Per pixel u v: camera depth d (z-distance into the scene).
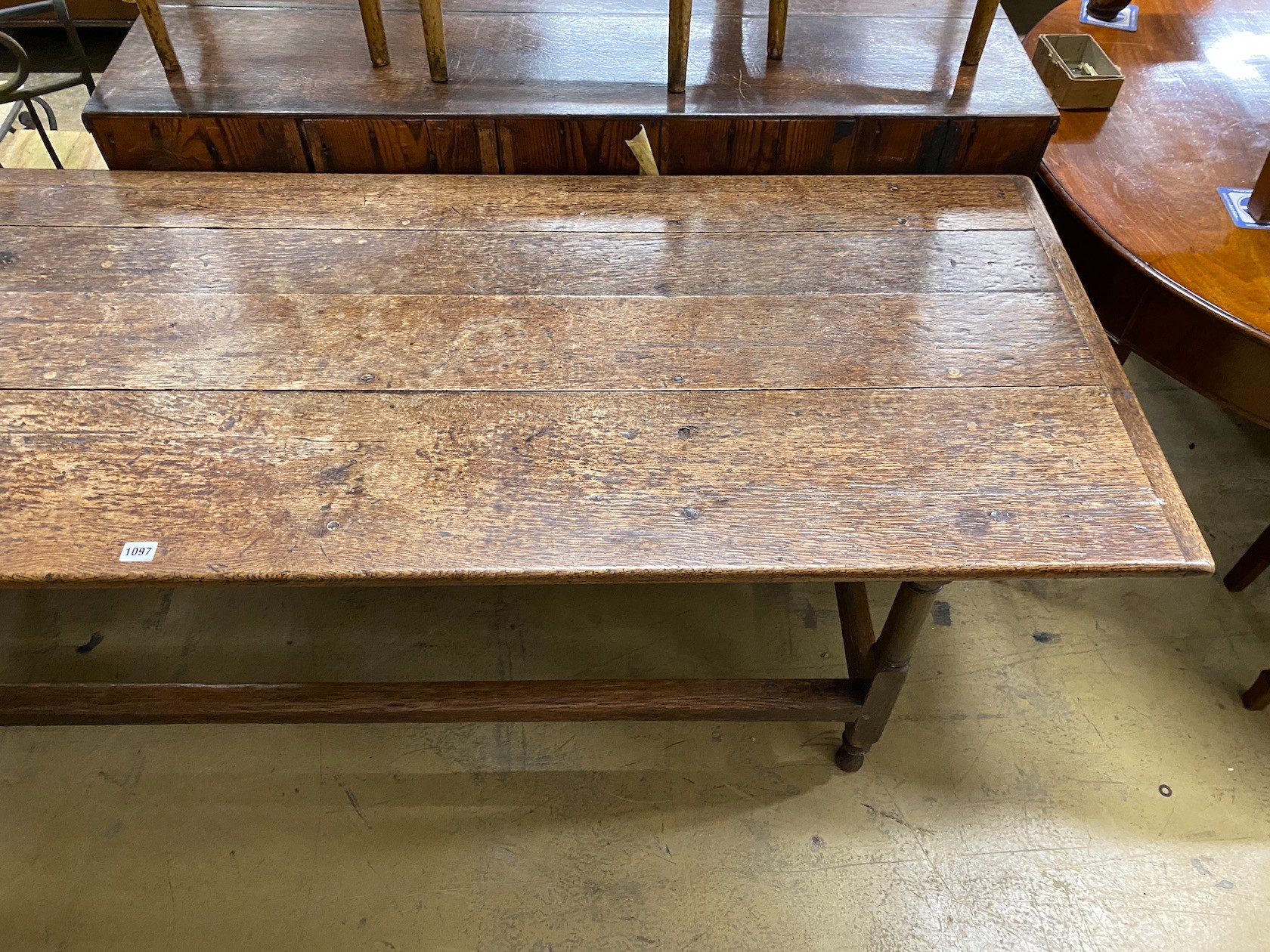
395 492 1.08
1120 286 1.56
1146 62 1.97
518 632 1.87
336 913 1.50
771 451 1.13
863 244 1.42
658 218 1.46
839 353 1.25
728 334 1.28
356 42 1.67
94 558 1.00
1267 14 2.13
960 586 1.94
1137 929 1.48
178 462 1.10
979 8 1.56
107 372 1.20
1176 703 1.76
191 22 1.70
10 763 1.65
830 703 1.48
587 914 1.50
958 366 1.24
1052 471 1.12
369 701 1.46
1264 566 1.83
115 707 1.44
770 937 1.48
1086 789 1.64
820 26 1.75
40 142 2.28
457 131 1.53
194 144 1.54
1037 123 1.57
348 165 1.60
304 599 1.90
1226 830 1.59
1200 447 2.19
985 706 1.75
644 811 1.62
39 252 1.36
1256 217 1.58
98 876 1.53
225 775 1.65
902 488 1.10
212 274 1.34
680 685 1.49
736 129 1.54
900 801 1.63
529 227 1.43
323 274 1.35
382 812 1.61
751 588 1.95
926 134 1.57
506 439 1.14
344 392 1.19
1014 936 1.48
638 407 1.18
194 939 1.47
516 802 1.63
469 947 1.46
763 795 1.64
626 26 1.73
